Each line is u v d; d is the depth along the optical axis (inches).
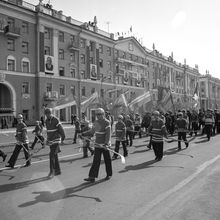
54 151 309.0
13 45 1510.8
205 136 767.7
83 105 876.0
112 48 2223.2
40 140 572.7
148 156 446.0
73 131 1133.1
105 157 294.5
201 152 476.7
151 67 2748.5
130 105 937.5
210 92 4271.7
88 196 232.4
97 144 288.5
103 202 216.7
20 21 1535.4
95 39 2043.6
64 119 1784.0
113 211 197.5
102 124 290.5
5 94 1539.1
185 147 548.4
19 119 371.6
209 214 190.9
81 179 292.5
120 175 308.5
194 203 213.2
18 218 187.0
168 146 570.3
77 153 493.7
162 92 896.9
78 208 203.9
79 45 1897.1
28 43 1581.0
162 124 403.9
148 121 759.1
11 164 359.9
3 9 1441.9
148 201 218.2
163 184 268.7
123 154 457.1
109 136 289.1
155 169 339.3
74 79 1859.0
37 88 1616.6
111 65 2208.4
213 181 278.7
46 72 1657.2
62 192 244.8
